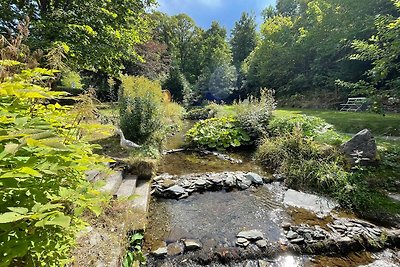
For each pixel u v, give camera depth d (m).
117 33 5.82
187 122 10.20
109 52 5.76
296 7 23.64
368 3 9.81
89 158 1.00
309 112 8.58
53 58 1.60
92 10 5.64
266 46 18.12
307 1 17.42
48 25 4.70
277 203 3.08
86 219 1.89
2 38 1.33
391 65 3.92
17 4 4.82
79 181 1.09
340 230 2.43
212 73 23.47
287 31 17.52
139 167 3.39
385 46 3.91
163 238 2.30
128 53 6.61
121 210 2.16
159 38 20.12
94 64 5.73
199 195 3.29
